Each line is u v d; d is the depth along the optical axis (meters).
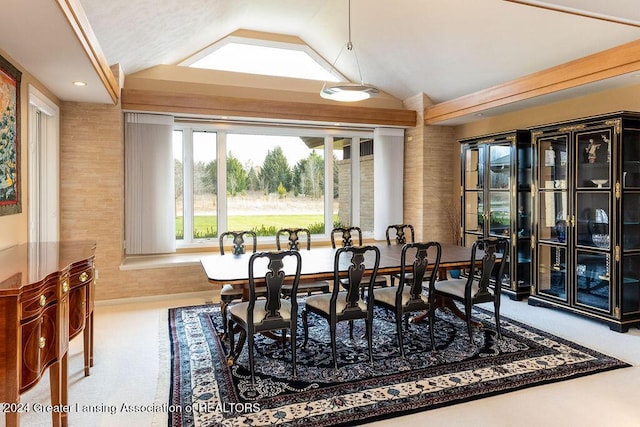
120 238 4.79
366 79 6.02
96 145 4.66
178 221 5.69
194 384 2.76
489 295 3.59
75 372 2.96
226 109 5.22
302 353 3.28
